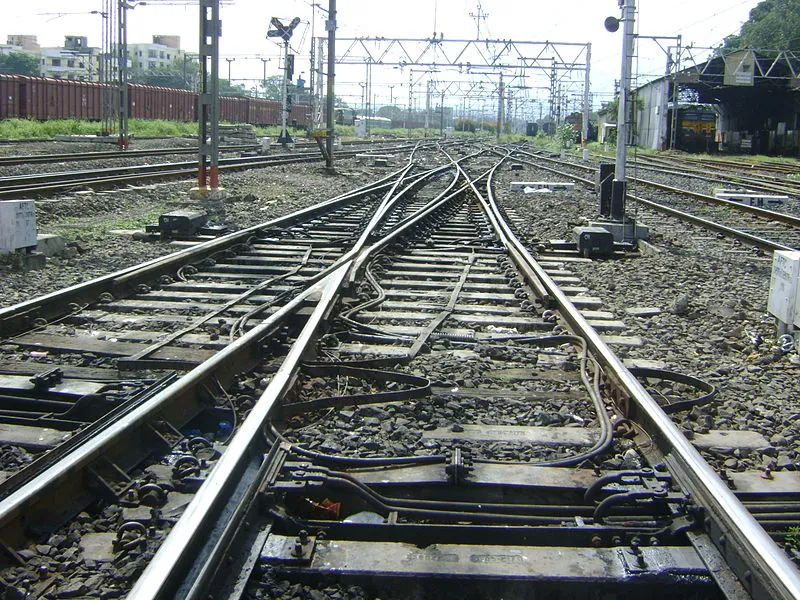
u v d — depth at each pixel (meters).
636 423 4.97
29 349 6.41
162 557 2.98
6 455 4.41
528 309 8.09
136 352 6.36
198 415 5.20
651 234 14.60
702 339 7.51
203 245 10.29
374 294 8.55
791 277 7.18
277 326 6.80
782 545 3.70
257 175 24.91
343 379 5.83
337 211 16.27
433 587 3.31
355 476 4.23
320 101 48.16
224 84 109.19
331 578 3.31
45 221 13.87
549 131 87.06
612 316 8.14
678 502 3.82
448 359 6.37
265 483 3.86
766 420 5.32
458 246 12.19
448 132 113.44
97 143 39.12
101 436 4.13
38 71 118.00
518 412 5.32
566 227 15.23
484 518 3.87
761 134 64.94
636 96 13.35
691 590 3.29
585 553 3.47
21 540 3.52
